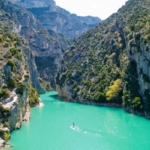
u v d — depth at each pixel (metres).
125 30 146.38
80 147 66.56
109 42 172.25
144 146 67.38
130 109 111.06
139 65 114.56
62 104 143.38
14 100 80.62
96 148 65.75
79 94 154.50
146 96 104.12
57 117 103.50
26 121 94.31
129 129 84.00
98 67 163.00
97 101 137.50
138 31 123.50
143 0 188.88
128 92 117.12
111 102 131.25
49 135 76.88
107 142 70.62
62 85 178.75
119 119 98.69
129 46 127.19
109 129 84.00
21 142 69.75
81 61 182.62
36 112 115.81
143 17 141.00
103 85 143.25
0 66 87.44
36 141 70.94
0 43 108.31
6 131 70.62
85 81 160.25
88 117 103.31
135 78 119.19
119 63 148.38
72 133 79.19
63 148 65.44
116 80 136.50
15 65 94.81
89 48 190.00
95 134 78.06
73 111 118.19
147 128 85.19
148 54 106.38
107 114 109.12
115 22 181.38
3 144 65.56
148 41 107.88
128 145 68.19
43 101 158.00
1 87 81.50
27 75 99.88
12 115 78.38
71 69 180.12
